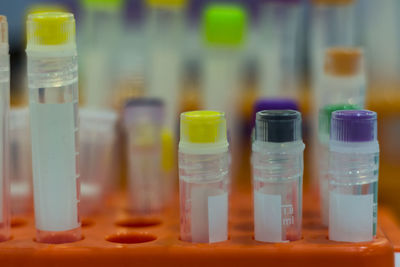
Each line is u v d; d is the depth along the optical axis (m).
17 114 0.32
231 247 0.26
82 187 0.32
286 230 0.27
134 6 0.43
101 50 0.36
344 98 0.32
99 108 0.36
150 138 0.33
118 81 0.37
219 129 0.27
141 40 0.40
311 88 0.37
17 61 0.39
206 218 0.27
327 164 0.29
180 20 0.36
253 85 0.40
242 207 0.33
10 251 0.27
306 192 0.36
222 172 0.27
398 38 0.42
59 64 0.27
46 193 0.27
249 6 0.43
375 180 0.27
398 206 0.40
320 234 0.28
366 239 0.27
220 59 0.35
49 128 0.27
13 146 0.32
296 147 0.27
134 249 0.26
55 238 0.27
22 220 0.31
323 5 0.37
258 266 0.26
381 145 0.40
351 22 0.37
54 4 0.42
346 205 0.27
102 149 0.32
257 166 0.27
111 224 0.30
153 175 0.32
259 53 0.39
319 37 0.37
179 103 0.38
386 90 0.41
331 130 0.27
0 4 0.42
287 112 0.27
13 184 0.32
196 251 0.26
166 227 0.30
